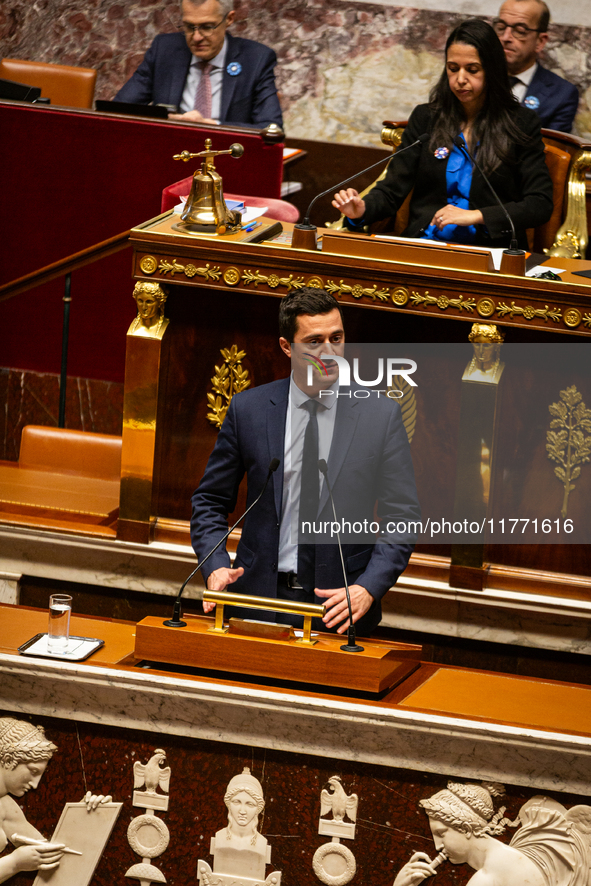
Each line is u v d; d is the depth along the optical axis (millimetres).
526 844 8562
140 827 9055
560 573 12172
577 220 17047
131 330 12391
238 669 8773
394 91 26453
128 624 10055
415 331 11992
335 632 9602
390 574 9477
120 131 18547
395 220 16469
